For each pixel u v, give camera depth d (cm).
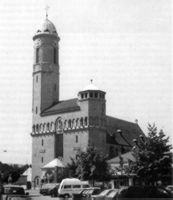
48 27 14662
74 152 12688
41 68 14338
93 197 4525
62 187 7069
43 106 14075
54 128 13425
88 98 12688
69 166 10119
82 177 9431
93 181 9456
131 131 16250
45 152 13525
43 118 13825
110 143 13912
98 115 12725
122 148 14438
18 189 5631
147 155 6203
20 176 15462
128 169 6494
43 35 14500
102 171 9481
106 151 13288
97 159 9538
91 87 12850
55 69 14550
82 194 5391
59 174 11888
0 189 5656
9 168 16712
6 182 14738
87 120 12600
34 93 14362
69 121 13062
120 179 9150
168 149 6353
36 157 13750
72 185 7106
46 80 14300
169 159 6191
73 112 13025
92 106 12675
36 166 13675
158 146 6309
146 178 6222
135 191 3903
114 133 14838
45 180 12119
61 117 13312
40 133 13775
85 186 7181
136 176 6312
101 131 12794
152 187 3922
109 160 11538
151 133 6425
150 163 6175
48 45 14512
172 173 6225
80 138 12675
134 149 6488
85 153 9638
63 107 13425
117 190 4222
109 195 4150
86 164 9481
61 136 13350
